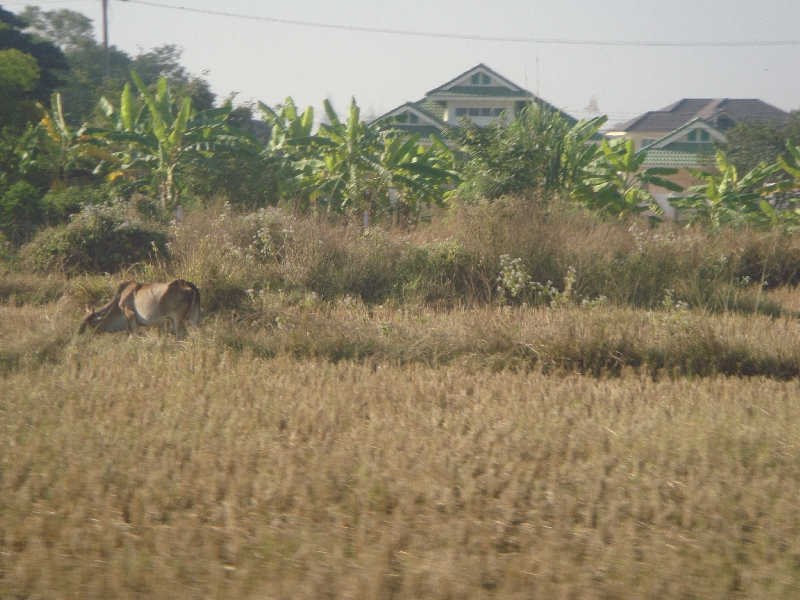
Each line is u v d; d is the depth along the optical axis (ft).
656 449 69.05
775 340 108.47
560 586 45.62
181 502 57.26
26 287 153.17
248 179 265.54
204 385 89.56
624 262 164.76
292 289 148.46
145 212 214.48
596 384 96.63
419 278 155.94
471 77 467.52
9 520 53.26
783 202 332.39
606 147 282.15
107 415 76.23
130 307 116.78
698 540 52.70
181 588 45.14
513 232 164.14
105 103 297.74
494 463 65.21
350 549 50.98
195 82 361.30
